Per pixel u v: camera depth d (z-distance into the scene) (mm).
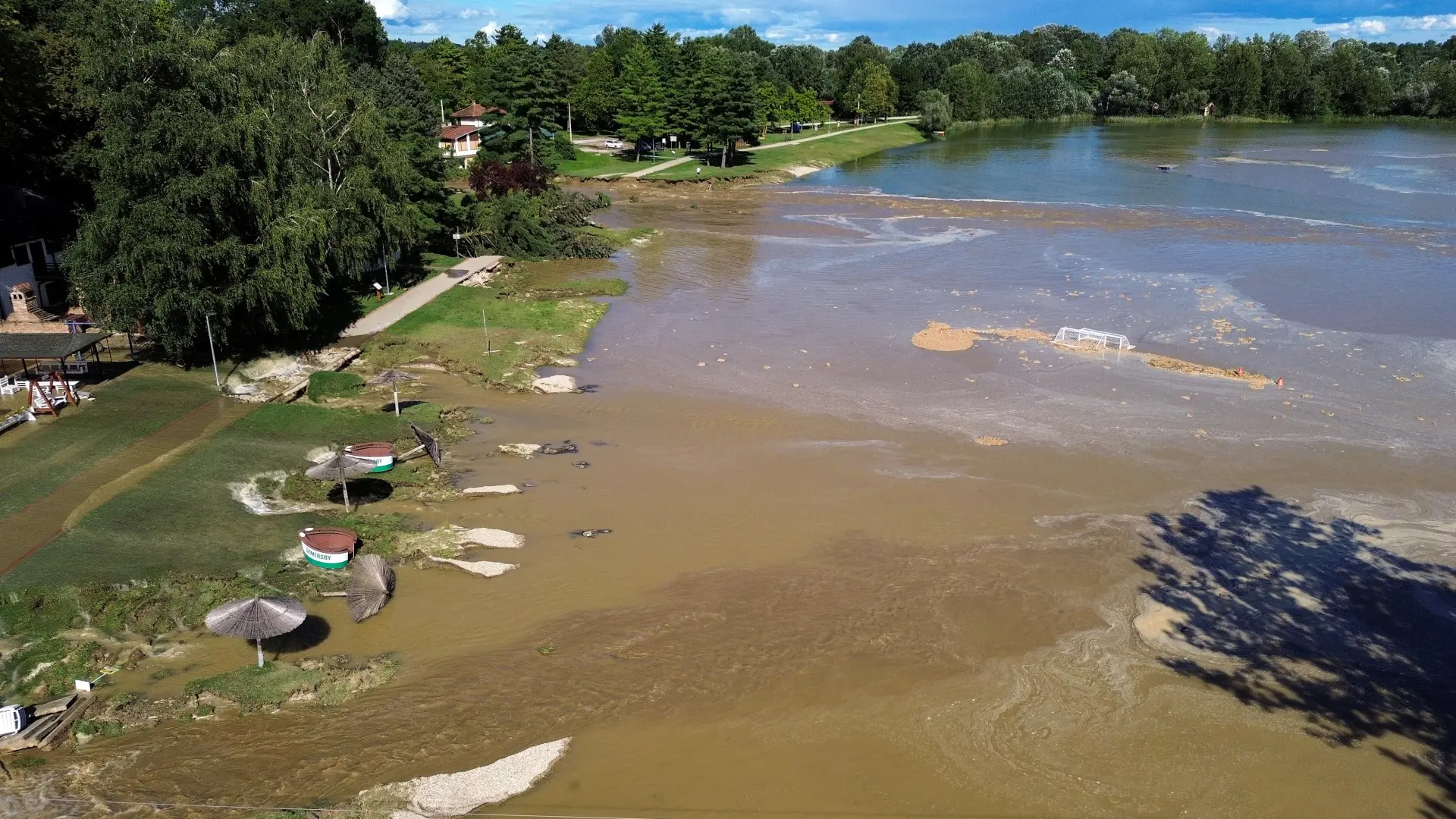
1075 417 42219
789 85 178625
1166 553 31141
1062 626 27219
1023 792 21062
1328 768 21812
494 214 74438
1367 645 26516
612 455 38625
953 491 35406
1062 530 32562
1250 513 33781
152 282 41281
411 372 48125
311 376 44969
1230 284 65500
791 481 36250
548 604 28203
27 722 22359
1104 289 64938
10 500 31766
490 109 114250
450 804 20281
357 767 21391
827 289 65875
